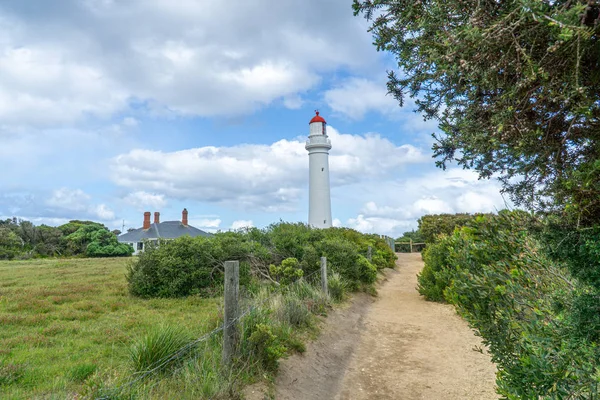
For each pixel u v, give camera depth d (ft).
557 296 6.91
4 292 37.14
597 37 3.79
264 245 39.83
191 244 38.24
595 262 5.50
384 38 5.92
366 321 28.78
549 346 6.28
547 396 6.10
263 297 24.91
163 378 13.37
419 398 15.76
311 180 103.65
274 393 14.17
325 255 37.70
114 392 11.36
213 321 20.81
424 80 5.95
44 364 16.89
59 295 35.86
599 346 5.47
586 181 4.57
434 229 84.89
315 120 103.14
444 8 4.75
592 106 4.34
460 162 6.30
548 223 5.75
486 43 4.29
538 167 5.16
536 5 3.55
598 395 5.42
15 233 132.98
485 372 18.07
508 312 8.11
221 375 13.75
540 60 4.10
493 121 4.90
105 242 134.31
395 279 53.88
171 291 35.35
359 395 16.16
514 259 8.13
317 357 19.26
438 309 33.04
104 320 26.32
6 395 13.35
